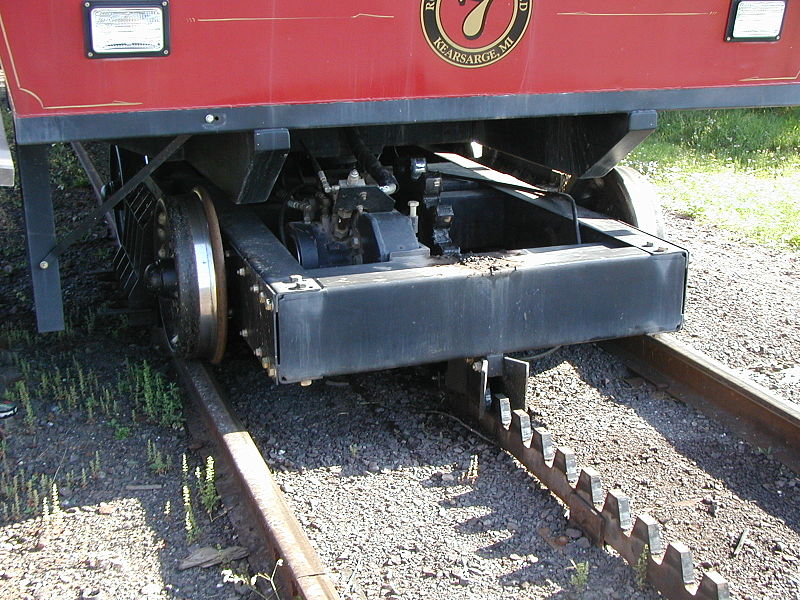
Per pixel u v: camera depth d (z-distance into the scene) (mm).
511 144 4637
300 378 3402
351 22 3238
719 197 7836
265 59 3188
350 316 3410
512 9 3412
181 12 3035
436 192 4422
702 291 5602
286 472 3615
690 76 3742
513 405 3783
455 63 3424
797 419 3688
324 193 4078
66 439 3812
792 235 6734
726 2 3648
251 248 3758
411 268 3609
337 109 3338
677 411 4113
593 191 4785
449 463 3689
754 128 10172
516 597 2914
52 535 3188
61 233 6418
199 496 3408
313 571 2701
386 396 4254
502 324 3666
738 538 3246
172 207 3988
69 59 2969
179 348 4090
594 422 4023
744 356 4664
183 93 3135
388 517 3330
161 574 2994
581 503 3225
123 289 5191
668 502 3455
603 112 3686
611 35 3574
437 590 2941
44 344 4699
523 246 4750
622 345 4652
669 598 2820
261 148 3275
